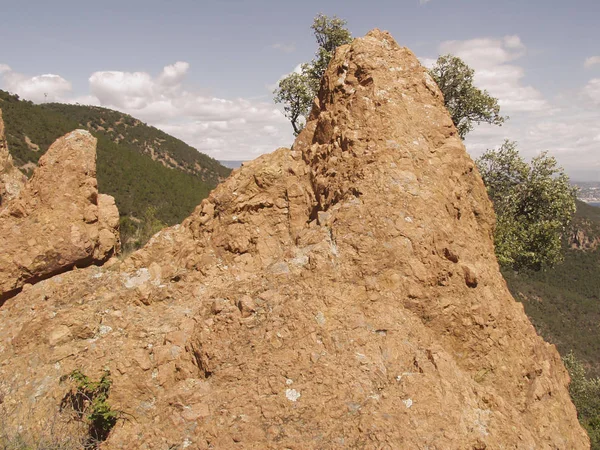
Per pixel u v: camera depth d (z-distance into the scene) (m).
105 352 9.24
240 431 6.52
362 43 12.70
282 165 12.27
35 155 62.91
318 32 28.73
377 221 9.35
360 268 8.80
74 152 13.05
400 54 12.89
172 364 8.53
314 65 28.48
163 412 7.40
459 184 11.20
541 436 8.14
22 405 8.73
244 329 8.05
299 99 28.75
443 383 7.16
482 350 8.55
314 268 8.78
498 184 24.02
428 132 11.53
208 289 10.77
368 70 12.17
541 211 23.08
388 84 11.91
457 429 6.53
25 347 9.89
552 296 77.25
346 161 10.99
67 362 9.30
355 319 8.01
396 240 9.13
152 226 29.55
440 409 6.73
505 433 6.82
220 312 8.45
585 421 19.69
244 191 11.90
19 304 11.38
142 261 11.96
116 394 8.26
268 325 8.00
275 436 6.44
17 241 12.17
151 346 9.17
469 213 11.05
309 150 12.42
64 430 8.09
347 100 12.24
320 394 6.91
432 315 8.59
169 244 12.26
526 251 22.45
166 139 135.75
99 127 126.56
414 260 8.95
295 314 8.00
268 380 7.19
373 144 10.81
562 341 63.69
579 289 86.50
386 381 7.18
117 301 10.56
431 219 9.65
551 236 22.47
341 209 9.70
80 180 13.02
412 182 10.12
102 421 7.99
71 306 10.73
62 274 12.18
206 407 7.14
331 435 6.37
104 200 14.20
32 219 12.49
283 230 11.65
